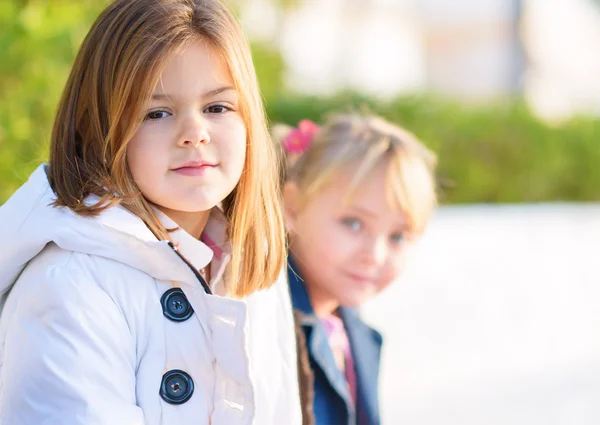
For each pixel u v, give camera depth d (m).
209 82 2.29
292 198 3.37
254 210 2.51
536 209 14.38
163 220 2.38
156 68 2.23
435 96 14.94
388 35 23.03
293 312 3.17
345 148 3.34
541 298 8.20
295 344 2.94
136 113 2.24
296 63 18.59
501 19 24.81
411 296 8.12
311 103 13.30
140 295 2.24
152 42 2.24
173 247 2.24
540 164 15.19
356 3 21.91
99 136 2.30
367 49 22.28
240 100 2.36
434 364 6.21
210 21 2.31
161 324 2.26
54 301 2.14
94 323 2.15
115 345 2.17
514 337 6.91
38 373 2.10
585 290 8.59
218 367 2.31
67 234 2.18
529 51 24.30
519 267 9.57
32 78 5.54
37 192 2.29
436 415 5.23
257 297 2.58
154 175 2.27
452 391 5.67
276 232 2.60
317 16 20.73
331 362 3.21
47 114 5.56
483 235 11.59
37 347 2.12
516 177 15.17
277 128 3.83
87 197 2.25
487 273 9.21
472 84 24.75
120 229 2.20
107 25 2.32
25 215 2.24
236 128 2.36
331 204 3.30
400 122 13.88
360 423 3.47
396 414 5.22
